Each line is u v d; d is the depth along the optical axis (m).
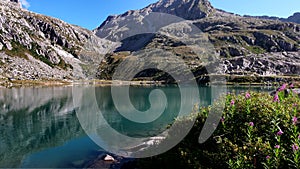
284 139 7.71
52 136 22.70
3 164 15.27
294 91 11.12
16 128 27.70
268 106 9.04
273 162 6.90
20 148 18.86
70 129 25.86
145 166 10.41
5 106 47.75
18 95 73.00
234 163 7.34
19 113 38.91
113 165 13.01
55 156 16.23
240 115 9.31
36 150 17.94
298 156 6.39
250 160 7.36
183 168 8.87
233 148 8.07
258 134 8.34
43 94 76.81
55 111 40.47
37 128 27.45
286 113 8.16
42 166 14.65
